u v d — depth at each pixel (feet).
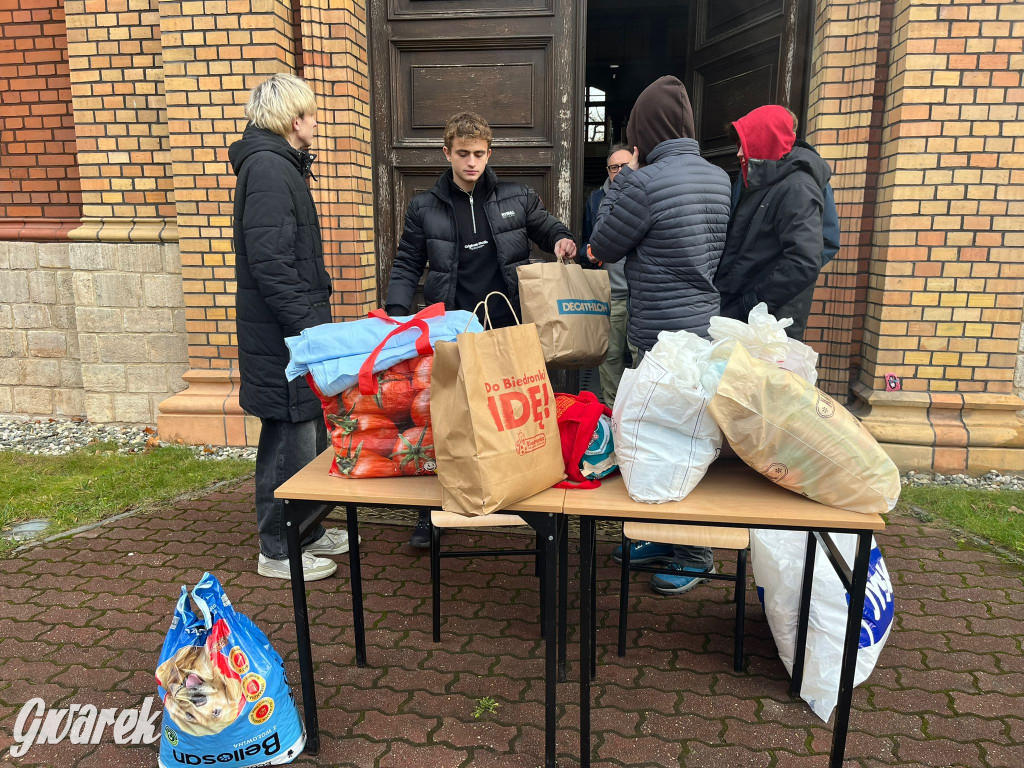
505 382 5.92
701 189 8.27
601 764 6.65
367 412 6.56
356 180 14.73
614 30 29.76
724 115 15.71
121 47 15.30
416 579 10.28
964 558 10.62
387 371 6.51
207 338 15.49
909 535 11.36
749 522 5.81
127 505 12.71
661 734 7.05
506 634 8.89
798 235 8.73
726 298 9.83
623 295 13.99
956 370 13.56
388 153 15.43
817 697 7.34
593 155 31.76
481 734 7.08
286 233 8.75
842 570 6.16
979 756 6.73
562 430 6.61
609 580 10.19
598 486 6.47
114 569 10.48
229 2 13.92
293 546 6.52
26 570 10.44
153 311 16.31
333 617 9.24
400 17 14.78
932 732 7.05
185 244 15.07
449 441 5.81
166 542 11.37
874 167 13.87
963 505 12.14
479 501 5.71
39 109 16.72
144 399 16.81
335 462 6.74
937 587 9.81
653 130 8.50
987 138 12.69
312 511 6.63
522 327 6.13
